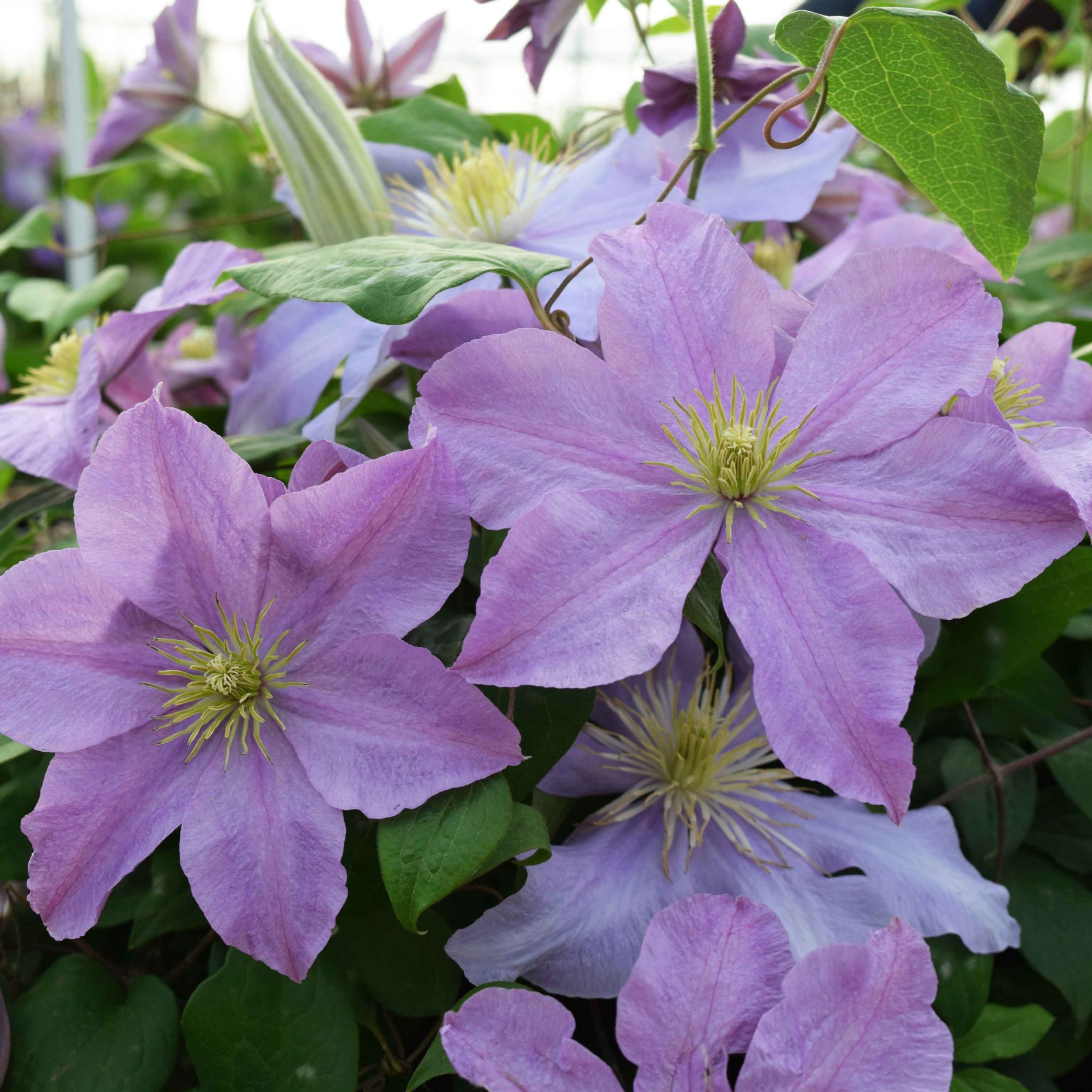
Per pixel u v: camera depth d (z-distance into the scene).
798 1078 0.27
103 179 0.61
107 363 0.41
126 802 0.29
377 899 0.30
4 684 0.28
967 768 0.38
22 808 0.35
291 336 0.41
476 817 0.27
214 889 0.28
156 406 0.28
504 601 0.27
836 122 0.46
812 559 0.29
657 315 0.30
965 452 0.28
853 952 0.28
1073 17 0.70
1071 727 0.40
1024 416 0.37
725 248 0.30
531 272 0.29
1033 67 0.81
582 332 0.34
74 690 0.29
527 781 0.30
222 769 0.29
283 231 1.16
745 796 0.34
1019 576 0.27
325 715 0.29
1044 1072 0.37
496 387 0.29
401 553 0.28
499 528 0.29
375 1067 0.33
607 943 0.30
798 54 0.33
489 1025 0.26
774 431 0.29
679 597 0.28
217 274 0.39
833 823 0.34
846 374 0.30
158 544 0.29
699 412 0.30
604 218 0.40
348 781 0.28
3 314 0.79
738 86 0.39
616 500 0.29
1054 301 0.57
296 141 0.40
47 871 0.28
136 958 0.34
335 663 0.29
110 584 0.29
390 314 0.28
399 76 0.55
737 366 0.30
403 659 0.28
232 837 0.28
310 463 0.29
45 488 0.42
